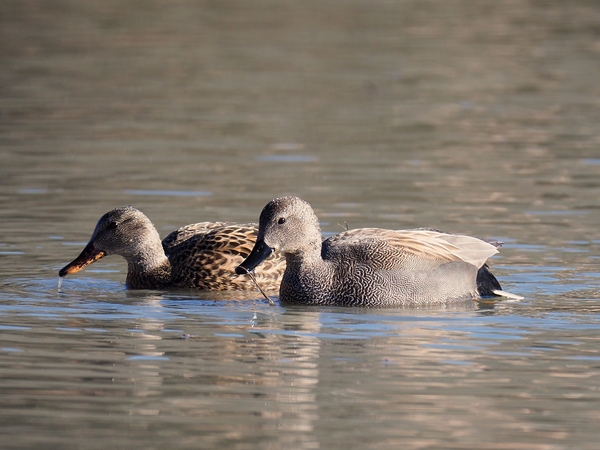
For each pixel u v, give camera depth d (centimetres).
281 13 4162
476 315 1211
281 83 2995
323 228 1620
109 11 4159
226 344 1078
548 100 2769
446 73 3131
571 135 2372
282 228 1280
